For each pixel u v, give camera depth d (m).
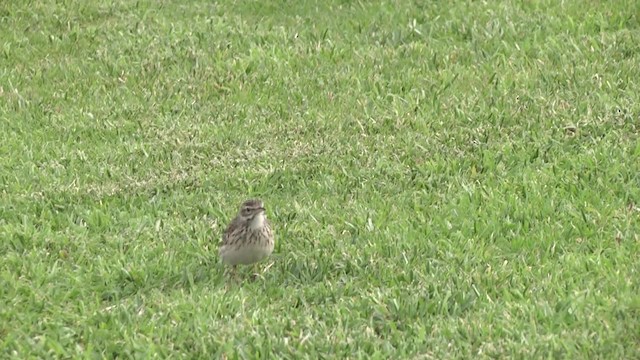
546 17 21.31
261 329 12.26
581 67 19.06
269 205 15.61
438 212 15.04
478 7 22.11
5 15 23.05
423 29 21.58
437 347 11.71
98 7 23.27
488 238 14.35
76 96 19.72
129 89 19.89
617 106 17.61
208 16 22.88
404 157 16.77
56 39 21.89
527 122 17.41
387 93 19.08
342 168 16.44
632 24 21.03
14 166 17.14
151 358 11.84
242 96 19.36
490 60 20.12
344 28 22.05
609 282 12.86
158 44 21.47
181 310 12.81
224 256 13.42
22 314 12.85
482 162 16.36
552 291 12.80
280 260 13.96
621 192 15.24
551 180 15.61
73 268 14.06
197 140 17.81
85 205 15.81
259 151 17.39
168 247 14.42
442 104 18.42
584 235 14.22
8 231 14.83
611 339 11.67
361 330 12.22
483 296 12.81
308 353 11.81
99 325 12.58
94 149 17.75
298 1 23.41
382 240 14.23
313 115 18.42
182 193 16.11
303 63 20.47
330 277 13.58
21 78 20.44
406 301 12.60
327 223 14.96
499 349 11.60
